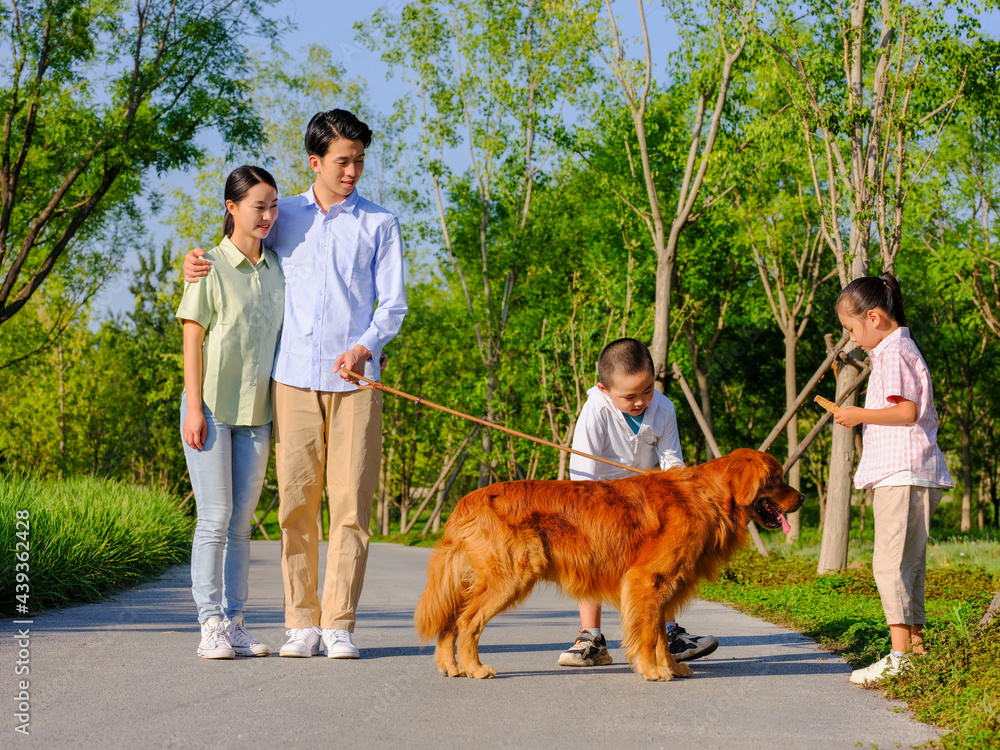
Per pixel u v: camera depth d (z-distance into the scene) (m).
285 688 3.64
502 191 25.62
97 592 6.93
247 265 4.49
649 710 3.46
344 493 4.48
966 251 19.89
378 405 4.57
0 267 18.78
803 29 12.55
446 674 4.06
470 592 4.10
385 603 7.25
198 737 2.90
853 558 13.24
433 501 40.84
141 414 34.53
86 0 17.38
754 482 4.07
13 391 33.00
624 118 19.23
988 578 9.07
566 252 26.83
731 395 31.58
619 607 4.21
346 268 4.57
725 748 2.94
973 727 3.00
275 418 4.54
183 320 4.40
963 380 27.48
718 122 15.26
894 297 4.23
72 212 19.98
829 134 11.88
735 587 9.41
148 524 10.04
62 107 17.69
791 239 22.19
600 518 4.07
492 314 26.50
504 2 23.14
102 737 2.87
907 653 3.93
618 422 4.74
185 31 18.39
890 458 4.06
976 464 32.19
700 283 23.12
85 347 33.47
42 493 9.27
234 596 4.50
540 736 3.05
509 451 24.95
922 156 13.46
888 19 11.42
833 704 3.60
